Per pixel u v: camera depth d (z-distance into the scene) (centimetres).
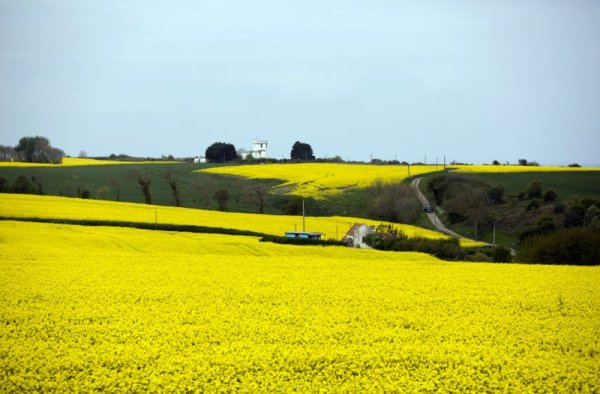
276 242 6231
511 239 9012
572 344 2620
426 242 6794
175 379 2192
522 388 2177
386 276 4103
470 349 2533
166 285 3656
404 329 2814
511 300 3381
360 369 2322
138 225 6825
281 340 2630
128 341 2606
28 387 2148
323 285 3734
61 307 3095
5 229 6003
